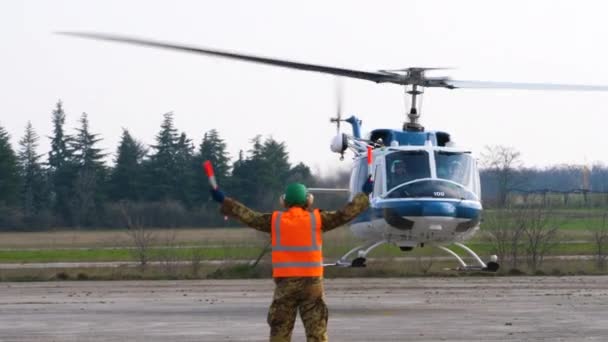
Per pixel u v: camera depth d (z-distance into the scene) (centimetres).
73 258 4972
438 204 2284
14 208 7869
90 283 3047
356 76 2406
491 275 3378
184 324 1780
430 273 3397
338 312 1983
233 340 1561
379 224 2381
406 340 1537
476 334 1605
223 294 2498
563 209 4641
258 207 7406
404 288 2689
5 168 8181
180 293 2542
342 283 2939
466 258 3906
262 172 7456
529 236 3831
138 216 5784
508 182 6800
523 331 1641
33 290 2702
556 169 8844
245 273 3375
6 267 4256
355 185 2538
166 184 7800
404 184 2333
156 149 7900
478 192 2391
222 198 1173
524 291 2534
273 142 7506
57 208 7962
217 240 4816
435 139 2459
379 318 1856
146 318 1886
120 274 3406
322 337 1159
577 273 3447
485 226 3906
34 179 8419
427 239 2391
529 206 3938
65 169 8344
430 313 1950
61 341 1556
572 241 4422
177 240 4794
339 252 4062
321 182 5000
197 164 7606
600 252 3841
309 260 1157
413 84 2470
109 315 1948
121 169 7938
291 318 1163
